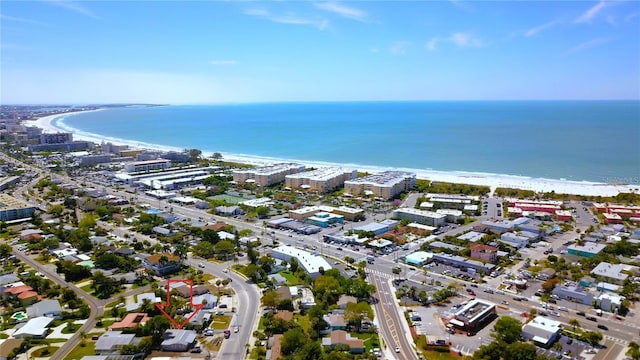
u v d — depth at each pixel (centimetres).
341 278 15250
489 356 10756
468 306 13188
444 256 17738
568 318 13088
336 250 19262
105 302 14112
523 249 19200
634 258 17562
